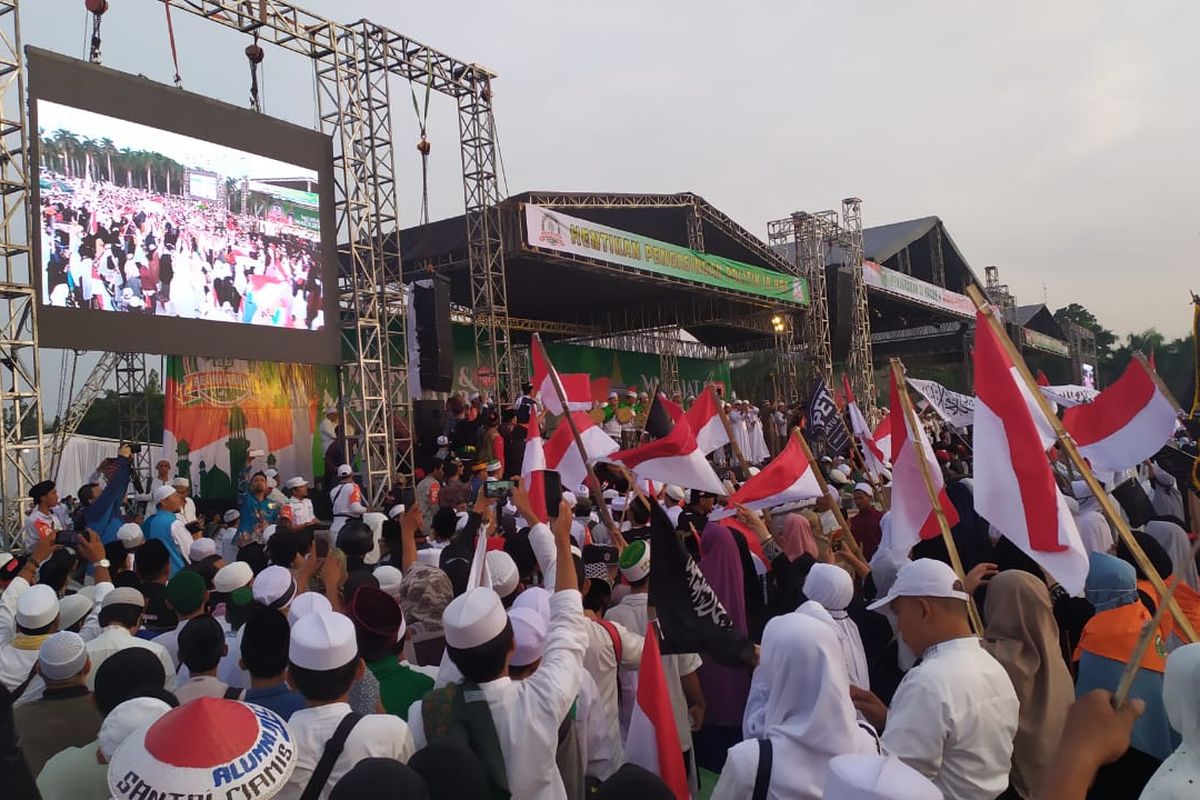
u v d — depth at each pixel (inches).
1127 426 237.9
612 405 807.1
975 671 115.4
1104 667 145.4
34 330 429.7
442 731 107.0
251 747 85.5
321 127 607.2
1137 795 137.6
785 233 1151.0
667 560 141.2
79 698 135.4
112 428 922.1
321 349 585.9
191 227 510.9
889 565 217.9
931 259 1451.8
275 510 437.1
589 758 143.5
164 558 222.8
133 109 485.1
